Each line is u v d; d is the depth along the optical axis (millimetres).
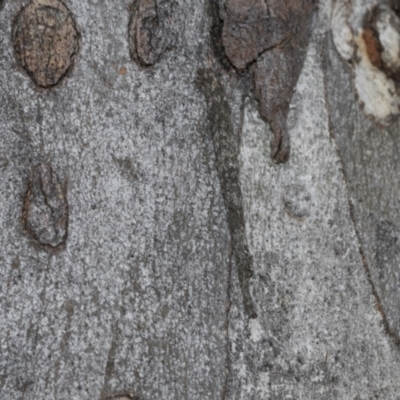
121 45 984
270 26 1028
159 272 964
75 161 960
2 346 923
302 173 1023
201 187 988
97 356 938
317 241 1019
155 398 945
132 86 982
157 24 995
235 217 993
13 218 941
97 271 950
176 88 994
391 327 1037
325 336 1005
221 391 963
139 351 948
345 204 1038
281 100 1023
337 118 1051
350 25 1076
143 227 967
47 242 944
